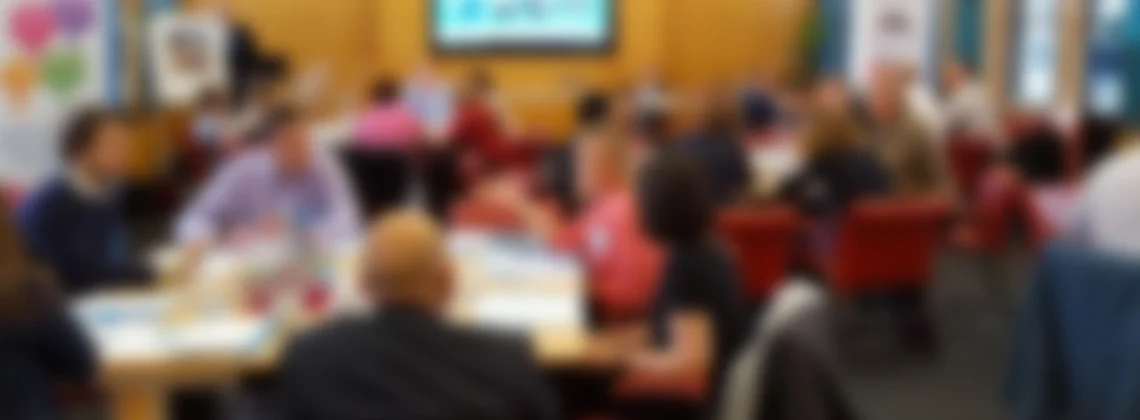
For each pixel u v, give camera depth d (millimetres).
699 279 3023
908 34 9695
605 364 3043
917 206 5320
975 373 5707
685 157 3145
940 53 9859
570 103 12953
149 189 9375
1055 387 3482
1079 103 7836
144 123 9383
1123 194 3611
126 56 9031
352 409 2219
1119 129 6727
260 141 5152
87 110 3984
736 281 3086
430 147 7938
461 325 2350
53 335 2615
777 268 5000
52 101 4766
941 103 8977
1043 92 8703
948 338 6223
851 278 5387
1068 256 3385
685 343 2916
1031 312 3516
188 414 3639
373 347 2264
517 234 4547
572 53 13094
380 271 2314
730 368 2896
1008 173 5816
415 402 2221
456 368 2266
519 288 3639
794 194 5711
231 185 4426
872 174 5609
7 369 2555
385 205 6863
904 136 6117
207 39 9906
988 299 6875
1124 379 3195
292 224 4223
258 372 3023
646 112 6582
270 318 3281
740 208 5273
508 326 3219
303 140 4426
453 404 2229
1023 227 5793
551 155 7000
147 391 3055
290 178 4449
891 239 5363
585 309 3512
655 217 3074
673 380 2912
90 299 3572
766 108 10297
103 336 3184
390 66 13125
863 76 9742
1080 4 7875
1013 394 3623
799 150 6844
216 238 4281
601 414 3371
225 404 3250
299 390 2271
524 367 2324
